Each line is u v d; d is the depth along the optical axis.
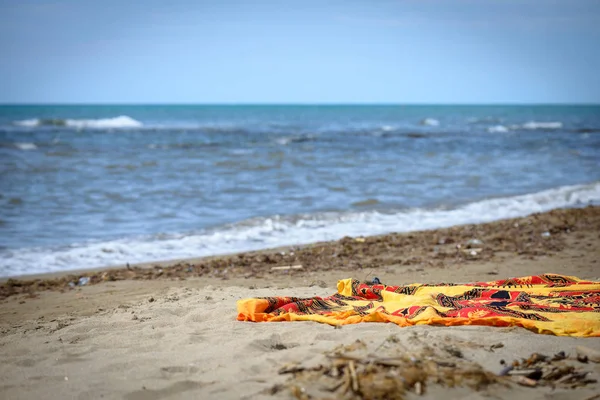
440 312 5.89
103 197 19.05
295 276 9.88
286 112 155.75
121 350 5.36
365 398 3.71
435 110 193.62
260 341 5.30
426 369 4.07
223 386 4.21
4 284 9.81
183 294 8.26
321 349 4.84
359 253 11.73
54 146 36.94
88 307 8.02
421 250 11.90
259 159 31.42
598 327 5.30
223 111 161.38
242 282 9.48
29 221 15.30
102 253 12.28
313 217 16.17
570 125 80.69
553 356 4.61
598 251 11.29
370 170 27.30
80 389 4.36
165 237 13.77
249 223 15.29
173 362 4.90
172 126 67.50
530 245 12.05
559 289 6.81
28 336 6.18
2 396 4.30
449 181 23.88
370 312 6.15
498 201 18.94
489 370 4.27
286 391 3.92
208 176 24.62
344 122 91.06
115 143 40.25
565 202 18.88
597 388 4.04
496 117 120.75
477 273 9.68
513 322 5.54
